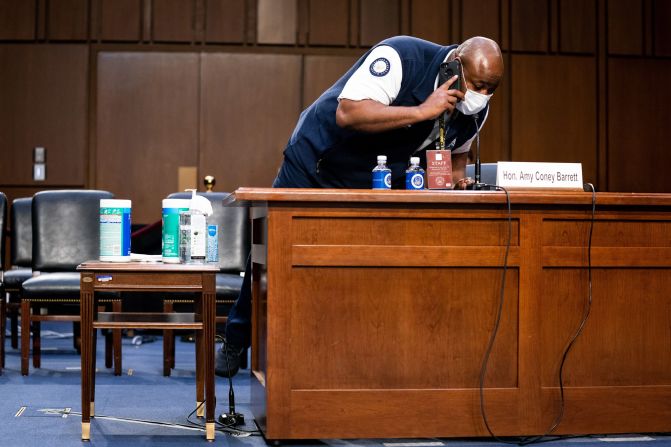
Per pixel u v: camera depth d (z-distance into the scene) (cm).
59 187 768
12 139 766
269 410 240
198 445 247
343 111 266
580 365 255
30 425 275
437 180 261
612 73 808
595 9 805
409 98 271
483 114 287
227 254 425
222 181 780
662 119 815
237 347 318
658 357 260
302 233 243
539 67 800
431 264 247
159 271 244
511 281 252
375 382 245
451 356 249
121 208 263
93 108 778
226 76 779
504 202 248
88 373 250
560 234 255
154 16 774
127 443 249
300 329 242
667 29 812
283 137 782
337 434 243
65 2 768
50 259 430
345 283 244
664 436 261
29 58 767
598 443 250
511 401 250
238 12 779
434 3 790
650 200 255
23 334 391
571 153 804
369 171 286
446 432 247
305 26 786
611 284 258
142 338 564
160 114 775
